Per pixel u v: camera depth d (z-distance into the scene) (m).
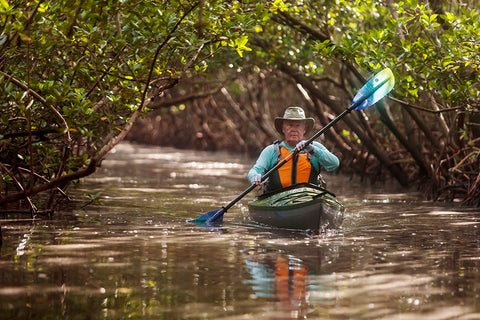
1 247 9.76
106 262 8.85
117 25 11.59
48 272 8.23
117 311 6.73
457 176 18.42
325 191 12.27
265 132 37.59
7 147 12.69
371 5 18.62
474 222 13.26
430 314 6.73
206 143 51.09
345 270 8.57
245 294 7.38
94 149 12.67
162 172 28.00
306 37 20.20
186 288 7.61
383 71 13.30
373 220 13.57
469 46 14.01
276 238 11.03
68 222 12.31
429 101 17.50
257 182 12.57
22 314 6.61
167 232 11.48
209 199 17.20
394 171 23.03
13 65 11.23
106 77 11.69
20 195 10.02
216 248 9.99
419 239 11.05
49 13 10.57
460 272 8.52
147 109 11.41
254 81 39.06
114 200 16.34
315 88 22.70
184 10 10.74
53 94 10.62
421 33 17.23
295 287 7.70
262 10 11.70
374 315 6.69
